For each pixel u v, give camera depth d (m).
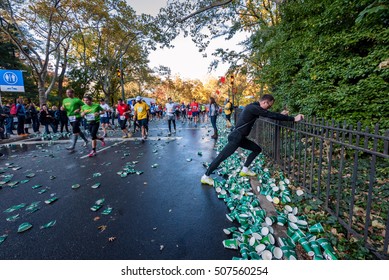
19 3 15.59
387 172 3.28
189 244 2.23
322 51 4.85
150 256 2.07
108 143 8.51
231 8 12.63
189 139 9.02
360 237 2.00
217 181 3.83
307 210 2.69
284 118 3.16
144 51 26.70
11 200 3.41
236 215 2.62
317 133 2.82
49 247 2.24
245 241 2.17
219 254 2.07
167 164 5.26
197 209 2.97
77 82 29.91
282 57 6.98
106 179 4.27
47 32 17.77
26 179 4.41
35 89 25.94
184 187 3.77
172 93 57.53
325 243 1.98
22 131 11.38
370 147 3.79
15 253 2.16
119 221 2.71
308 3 6.25
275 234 2.29
